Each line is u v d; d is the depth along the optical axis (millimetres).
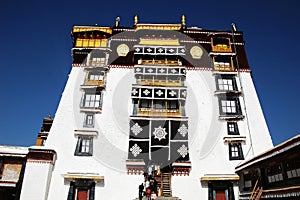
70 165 25062
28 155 23766
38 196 22516
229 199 23781
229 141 26625
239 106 28734
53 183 24062
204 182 24750
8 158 24109
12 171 23812
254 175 21062
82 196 24031
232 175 24281
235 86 30156
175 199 22500
